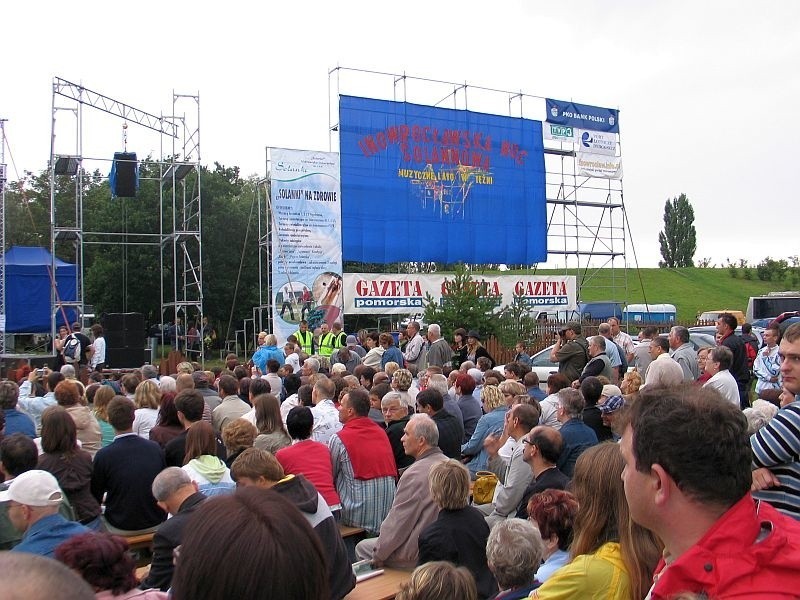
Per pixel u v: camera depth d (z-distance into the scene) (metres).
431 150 22.00
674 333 9.40
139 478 5.54
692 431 1.62
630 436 1.78
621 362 11.77
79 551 2.96
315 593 1.34
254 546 1.29
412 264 28.53
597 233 25.39
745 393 9.60
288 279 19.62
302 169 19.92
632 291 61.44
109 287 33.84
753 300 28.47
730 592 1.52
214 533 1.31
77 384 7.59
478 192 22.78
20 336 28.12
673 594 1.60
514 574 3.24
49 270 23.69
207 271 36.03
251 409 7.99
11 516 3.87
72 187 42.88
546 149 24.08
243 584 1.26
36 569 1.04
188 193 35.53
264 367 14.20
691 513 1.63
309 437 5.72
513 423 5.50
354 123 20.92
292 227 19.78
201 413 6.45
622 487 2.57
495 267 31.66
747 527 1.60
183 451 6.12
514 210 23.34
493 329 19.41
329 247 20.17
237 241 37.00
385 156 21.31
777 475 2.89
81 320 20.30
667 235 75.06
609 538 2.67
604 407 6.11
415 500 4.95
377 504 5.88
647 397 1.76
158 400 7.77
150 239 34.44
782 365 3.36
